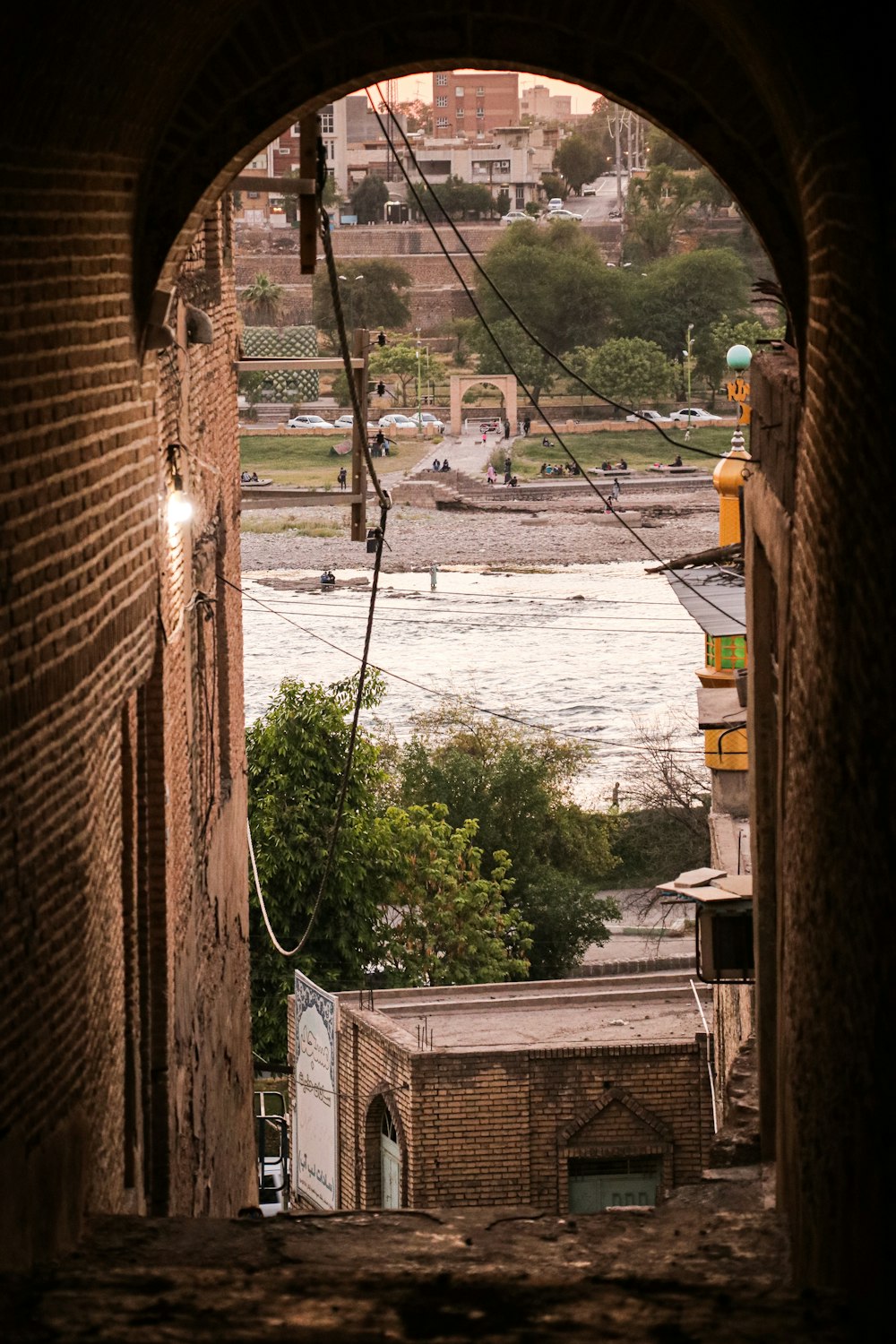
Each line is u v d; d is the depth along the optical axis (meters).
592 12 10.80
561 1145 23.12
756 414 11.55
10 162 7.18
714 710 16.70
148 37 8.69
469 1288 6.82
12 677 7.34
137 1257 8.16
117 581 9.80
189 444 13.53
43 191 7.85
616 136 190.12
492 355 114.44
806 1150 7.70
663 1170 23.31
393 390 118.62
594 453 105.31
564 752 45.41
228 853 16.50
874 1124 5.98
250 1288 6.83
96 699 9.17
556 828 41.47
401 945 32.22
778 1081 9.59
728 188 10.37
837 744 6.86
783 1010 9.25
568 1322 6.24
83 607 8.82
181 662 12.68
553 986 26.59
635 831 46.78
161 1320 6.21
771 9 7.27
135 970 10.84
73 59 7.44
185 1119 12.47
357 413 16.91
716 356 117.50
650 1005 25.89
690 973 26.80
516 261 123.44
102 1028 9.43
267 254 140.38
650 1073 23.23
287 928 30.39
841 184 6.62
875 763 6.03
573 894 38.66
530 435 109.12
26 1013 7.60
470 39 10.98
